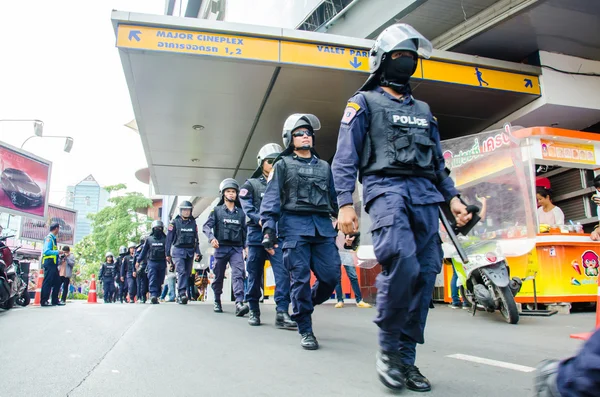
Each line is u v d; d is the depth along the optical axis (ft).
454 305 24.34
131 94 27.07
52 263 34.94
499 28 24.09
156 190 53.88
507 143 18.35
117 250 121.39
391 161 7.83
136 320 18.76
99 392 7.88
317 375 9.05
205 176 47.26
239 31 22.74
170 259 31.63
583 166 20.61
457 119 30.17
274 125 32.35
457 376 8.91
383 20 25.99
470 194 18.92
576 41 25.59
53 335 14.32
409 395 7.60
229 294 53.01
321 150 39.73
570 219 27.89
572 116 27.68
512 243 17.61
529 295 20.67
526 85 25.93
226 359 10.66
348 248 9.39
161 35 21.97
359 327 16.87
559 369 4.27
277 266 16.84
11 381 8.61
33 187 76.48
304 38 23.52
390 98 8.41
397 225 7.47
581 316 18.88
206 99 27.81
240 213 22.75
